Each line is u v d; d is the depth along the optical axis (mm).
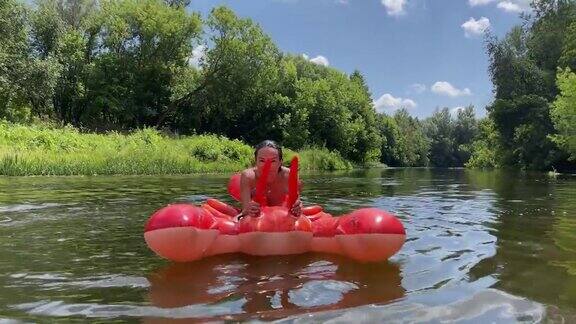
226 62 36406
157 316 2275
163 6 35312
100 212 6047
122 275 3066
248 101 38812
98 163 17016
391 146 69688
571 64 29031
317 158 34312
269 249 3604
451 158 94125
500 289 2730
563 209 6867
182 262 3422
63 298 2576
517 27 35781
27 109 28000
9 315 2307
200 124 37844
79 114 32125
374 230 3352
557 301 2518
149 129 27922
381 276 3037
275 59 41312
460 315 2305
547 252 3816
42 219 5438
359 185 12969
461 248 3984
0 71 26141
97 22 33125
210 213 3725
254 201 3973
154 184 11477
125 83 33531
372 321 2215
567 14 33969
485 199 8555
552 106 24969
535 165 31141
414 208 7016
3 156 15836
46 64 27125
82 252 3758
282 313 2307
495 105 34562
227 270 3186
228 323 2170
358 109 52188
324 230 3756
